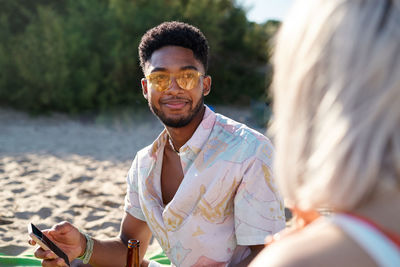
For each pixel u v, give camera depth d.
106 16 12.90
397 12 0.58
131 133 10.23
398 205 0.58
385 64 0.56
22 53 11.68
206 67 2.16
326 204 0.63
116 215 4.60
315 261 0.57
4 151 7.52
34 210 4.63
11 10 12.59
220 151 1.97
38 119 11.09
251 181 1.93
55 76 11.59
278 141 0.69
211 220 1.99
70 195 5.19
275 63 0.71
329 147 0.59
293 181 0.66
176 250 2.05
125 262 2.32
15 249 3.71
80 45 12.29
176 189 2.19
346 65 0.59
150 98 2.06
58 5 13.66
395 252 0.56
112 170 6.50
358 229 0.58
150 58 2.06
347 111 0.58
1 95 11.87
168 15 13.85
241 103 15.54
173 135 2.10
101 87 12.40
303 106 0.64
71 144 8.60
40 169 6.35
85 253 2.22
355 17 0.60
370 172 0.57
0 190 5.26
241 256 2.05
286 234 0.77
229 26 16.69
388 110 0.57
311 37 0.63
